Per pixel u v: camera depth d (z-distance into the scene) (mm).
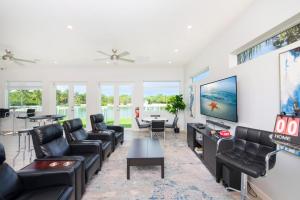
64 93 7605
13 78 7363
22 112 7438
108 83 7629
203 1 2598
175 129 6945
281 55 2051
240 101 2965
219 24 3359
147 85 7664
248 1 2596
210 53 4426
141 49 4996
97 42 4379
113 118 7652
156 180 2873
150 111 7656
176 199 2332
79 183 2203
